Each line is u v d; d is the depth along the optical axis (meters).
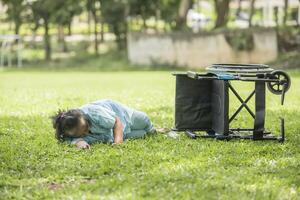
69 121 9.33
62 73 34.75
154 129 10.55
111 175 7.75
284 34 37.38
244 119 12.47
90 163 8.34
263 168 8.10
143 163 8.28
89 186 7.21
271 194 6.90
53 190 7.16
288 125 11.74
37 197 6.91
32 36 47.50
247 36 36.53
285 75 9.54
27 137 10.55
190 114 10.36
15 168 8.22
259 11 53.84
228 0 39.72
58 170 8.05
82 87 22.95
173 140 10.02
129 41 38.78
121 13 41.72
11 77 30.83
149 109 14.63
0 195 6.98
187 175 7.61
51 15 42.69
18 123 12.30
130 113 10.19
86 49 44.50
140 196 6.83
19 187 7.34
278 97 17.38
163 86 22.86
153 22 52.81
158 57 38.28
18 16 43.69
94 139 9.66
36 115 13.62
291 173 7.86
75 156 8.77
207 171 7.85
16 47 47.06
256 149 9.27
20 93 20.11
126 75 31.52
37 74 33.78
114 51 42.31
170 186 7.16
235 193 6.93
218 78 9.56
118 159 8.51
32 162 8.50
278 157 8.82
